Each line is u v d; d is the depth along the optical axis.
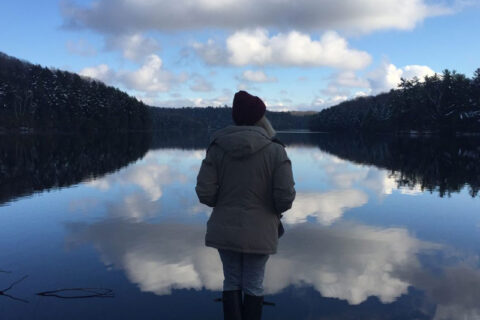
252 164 2.04
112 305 2.64
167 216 5.48
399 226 4.88
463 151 19.91
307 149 24.23
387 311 2.52
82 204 6.40
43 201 6.66
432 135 56.81
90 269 3.36
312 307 2.59
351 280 3.06
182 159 16.30
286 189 2.00
